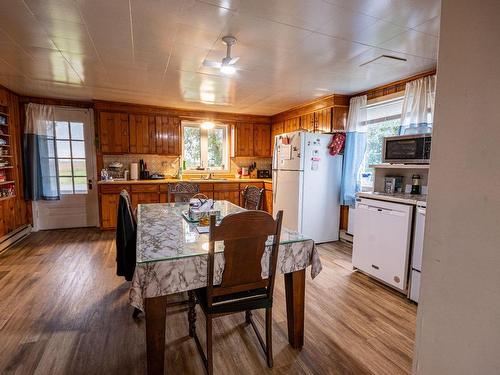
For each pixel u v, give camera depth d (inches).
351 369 65.9
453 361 24.8
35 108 175.0
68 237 169.6
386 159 120.3
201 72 127.6
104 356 68.5
